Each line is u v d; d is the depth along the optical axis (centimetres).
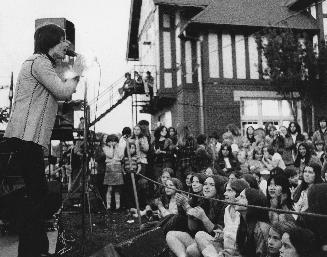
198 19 1575
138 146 852
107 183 858
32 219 278
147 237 290
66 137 548
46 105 279
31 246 277
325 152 752
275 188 459
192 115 1614
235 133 1049
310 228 255
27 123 272
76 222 707
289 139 902
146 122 923
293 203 477
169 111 1777
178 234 442
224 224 409
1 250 338
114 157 866
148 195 849
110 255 245
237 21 1608
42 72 274
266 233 331
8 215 286
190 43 1644
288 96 1569
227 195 404
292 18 1670
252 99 1623
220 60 1608
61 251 340
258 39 1538
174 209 576
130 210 813
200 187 472
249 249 343
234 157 866
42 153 280
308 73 1470
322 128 891
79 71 291
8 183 381
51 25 293
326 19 1647
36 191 277
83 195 379
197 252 414
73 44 493
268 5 1741
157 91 1678
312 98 1499
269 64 1480
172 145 880
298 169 709
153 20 1761
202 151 791
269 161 845
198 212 423
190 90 1623
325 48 1465
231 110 1593
